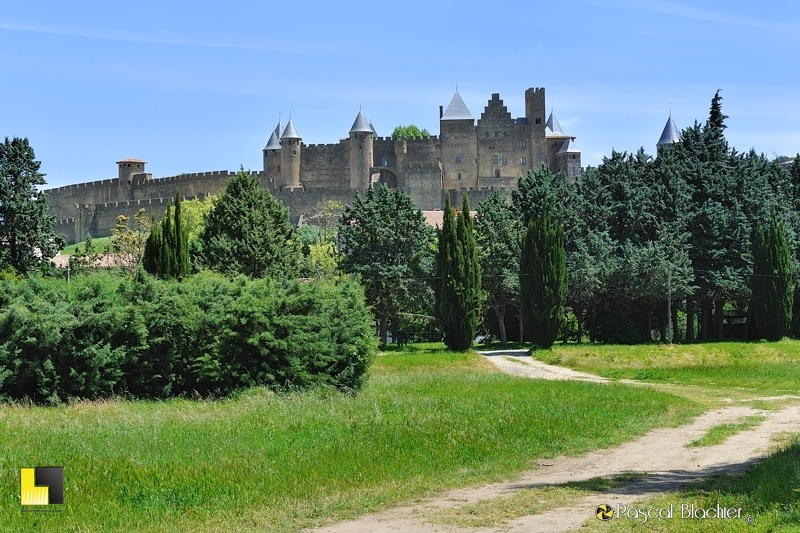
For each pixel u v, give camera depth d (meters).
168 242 51.62
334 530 16.27
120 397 36.50
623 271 76.00
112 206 152.88
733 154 93.94
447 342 65.25
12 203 63.09
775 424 31.27
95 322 36.44
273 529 16.38
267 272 63.00
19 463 21.08
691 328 83.75
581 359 61.53
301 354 39.28
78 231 156.50
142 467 20.73
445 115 174.00
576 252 79.38
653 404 36.56
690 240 83.12
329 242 106.19
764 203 84.94
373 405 33.16
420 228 81.38
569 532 15.72
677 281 76.06
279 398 35.81
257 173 165.75
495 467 22.44
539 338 69.31
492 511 17.47
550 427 28.73
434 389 41.78
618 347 66.94
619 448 25.89
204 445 23.83
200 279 41.88
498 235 80.44
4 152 65.00
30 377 35.31
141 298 38.50
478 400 36.00
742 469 21.86
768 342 73.56
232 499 18.42
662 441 27.23
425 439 25.38
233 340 38.34
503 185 173.38
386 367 55.03
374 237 80.25
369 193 83.69
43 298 36.97
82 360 36.28
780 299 74.00
